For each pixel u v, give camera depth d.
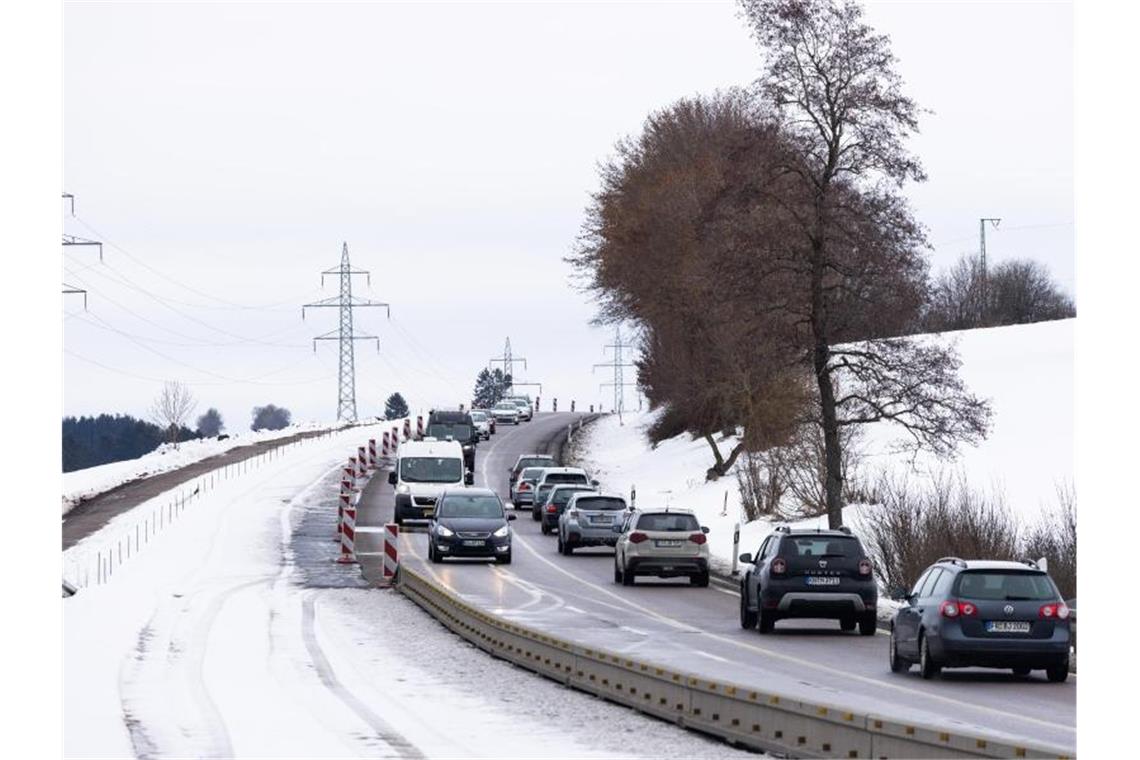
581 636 63.56
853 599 64.81
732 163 100.31
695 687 40.94
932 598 50.53
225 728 39.91
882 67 95.56
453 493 106.06
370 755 35.50
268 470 174.25
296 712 43.19
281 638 63.66
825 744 34.47
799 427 116.69
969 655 48.88
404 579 84.62
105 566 101.25
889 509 83.25
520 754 36.06
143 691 47.50
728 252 97.12
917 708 42.66
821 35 95.31
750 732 37.88
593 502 110.56
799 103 96.25
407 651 60.44
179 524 122.31
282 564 99.81
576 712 44.47
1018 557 74.88
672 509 90.06
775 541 66.38
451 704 45.72
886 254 95.25
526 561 105.94
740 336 105.19
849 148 96.44
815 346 96.44
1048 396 141.00
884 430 140.50
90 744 37.34
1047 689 47.94
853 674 51.78
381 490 158.25
